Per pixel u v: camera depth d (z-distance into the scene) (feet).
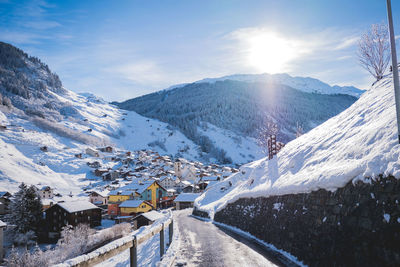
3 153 341.21
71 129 625.00
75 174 372.79
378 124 29.53
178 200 215.10
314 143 46.01
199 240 44.45
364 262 20.26
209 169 447.83
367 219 20.99
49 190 260.42
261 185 54.24
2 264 113.29
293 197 35.53
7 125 484.33
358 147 28.55
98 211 190.49
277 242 37.14
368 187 22.02
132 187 244.83
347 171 25.40
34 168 335.06
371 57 66.39
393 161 20.83
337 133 40.75
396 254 17.65
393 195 19.25
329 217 26.07
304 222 30.58
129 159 483.10
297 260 30.17
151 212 153.07
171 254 30.27
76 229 137.80
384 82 44.78
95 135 638.53
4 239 149.38
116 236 134.51
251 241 43.39
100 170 383.04
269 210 43.19
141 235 17.01
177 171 409.69
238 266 27.58
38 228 168.45
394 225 18.34
